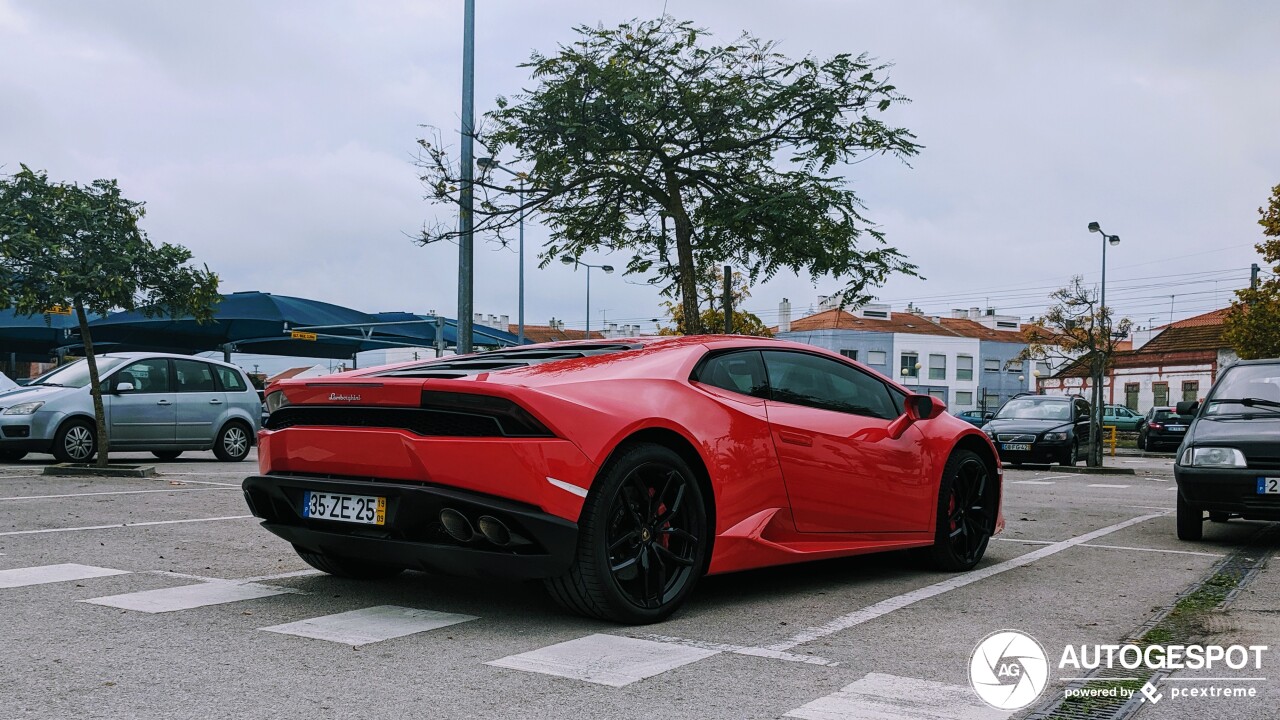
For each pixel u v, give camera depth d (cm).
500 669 315
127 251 1036
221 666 312
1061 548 645
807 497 455
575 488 362
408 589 446
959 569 543
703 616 406
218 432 1345
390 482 375
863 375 524
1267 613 427
